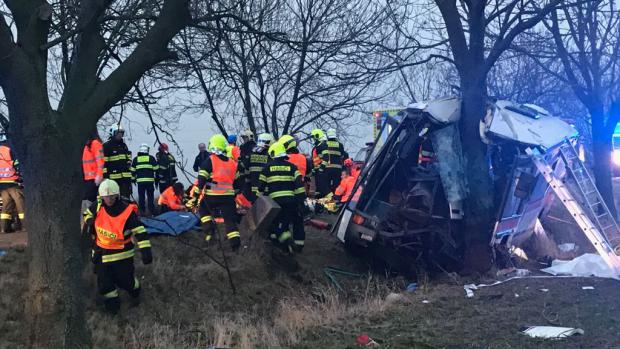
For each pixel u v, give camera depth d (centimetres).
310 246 1041
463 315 676
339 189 1307
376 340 598
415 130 966
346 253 1033
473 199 912
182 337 683
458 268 945
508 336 586
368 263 1017
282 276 901
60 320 489
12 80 477
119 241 701
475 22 923
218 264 848
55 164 490
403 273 954
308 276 927
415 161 1000
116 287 760
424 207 949
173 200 1155
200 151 1385
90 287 741
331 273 952
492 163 990
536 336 579
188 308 763
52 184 490
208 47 1054
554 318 646
